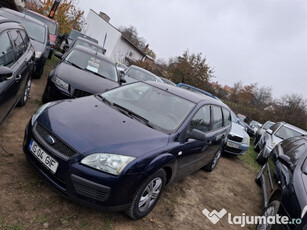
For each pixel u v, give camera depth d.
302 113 27.12
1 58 3.38
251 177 6.70
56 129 2.76
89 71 6.18
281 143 5.60
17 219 2.40
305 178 3.20
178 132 3.40
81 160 2.54
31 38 7.21
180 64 29.05
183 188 4.44
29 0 25.03
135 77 10.19
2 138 3.66
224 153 8.18
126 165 2.59
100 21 35.53
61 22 24.78
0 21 3.73
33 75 7.47
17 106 4.98
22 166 3.16
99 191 2.53
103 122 3.04
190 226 3.42
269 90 38.72
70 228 2.53
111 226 2.77
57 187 2.59
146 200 3.01
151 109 3.71
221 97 33.12
